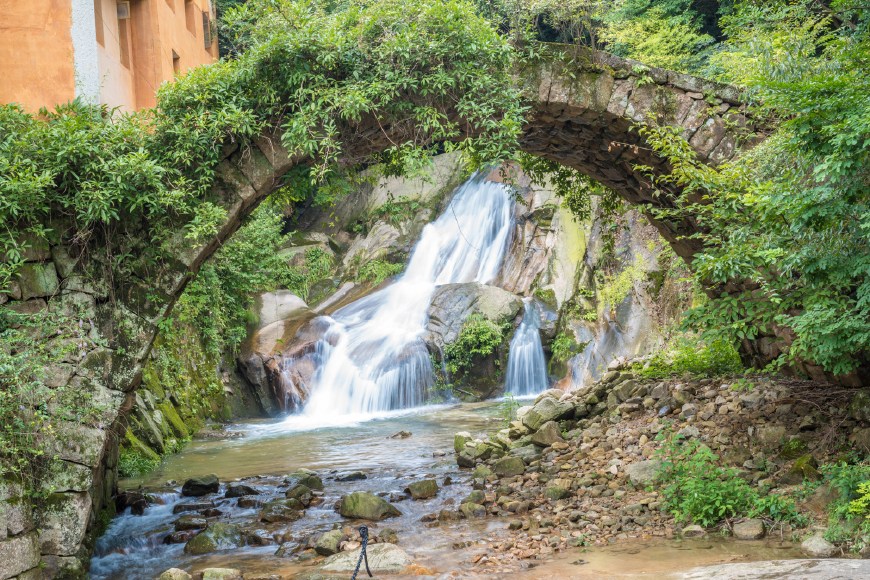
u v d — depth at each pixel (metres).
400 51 7.71
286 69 7.62
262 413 17.98
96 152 6.82
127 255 7.11
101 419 6.76
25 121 6.95
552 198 20.34
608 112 9.07
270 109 7.61
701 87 9.02
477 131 8.63
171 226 7.28
